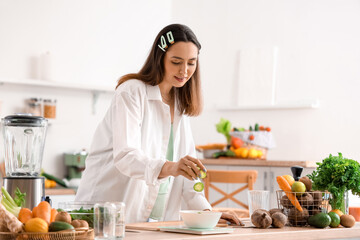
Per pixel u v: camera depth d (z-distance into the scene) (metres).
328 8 4.77
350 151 4.55
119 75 5.14
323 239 1.80
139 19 5.33
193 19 5.63
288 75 4.98
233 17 5.38
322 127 4.73
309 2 4.89
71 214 1.59
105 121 2.28
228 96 5.35
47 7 4.75
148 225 1.85
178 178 2.37
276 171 4.24
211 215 1.66
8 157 2.10
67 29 4.85
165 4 5.54
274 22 5.10
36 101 4.57
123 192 2.26
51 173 4.71
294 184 1.94
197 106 2.36
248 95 5.18
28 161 2.09
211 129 5.45
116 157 2.03
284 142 4.95
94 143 2.29
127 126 2.06
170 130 2.32
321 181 2.14
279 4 5.08
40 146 2.12
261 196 1.98
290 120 4.93
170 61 2.12
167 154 2.37
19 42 4.59
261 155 4.58
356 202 3.79
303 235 1.74
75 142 4.85
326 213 1.96
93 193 2.25
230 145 4.73
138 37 5.30
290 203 1.95
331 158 2.16
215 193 4.57
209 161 4.57
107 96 5.05
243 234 1.59
